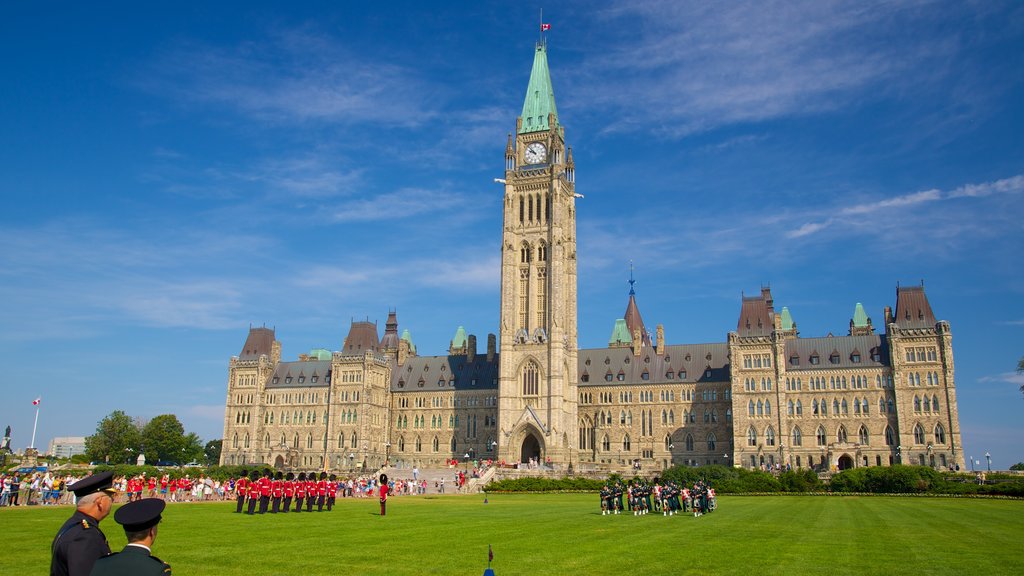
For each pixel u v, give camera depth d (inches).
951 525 2249.0
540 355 6825.8
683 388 7229.3
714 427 7042.3
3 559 1330.0
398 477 5684.1
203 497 3469.5
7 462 6053.2
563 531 2012.8
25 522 1942.7
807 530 2084.2
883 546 1713.8
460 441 7800.2
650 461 7126.0
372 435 7741.1
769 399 6540.4
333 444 7677.2
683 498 2874.0
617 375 7514.8
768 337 6638.8
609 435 7381.9
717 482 4323.3
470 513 2655.0
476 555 1502.2
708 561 1462.8
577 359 7440.9
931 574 1330.0
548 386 6727.4
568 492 4707.2
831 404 6432.1
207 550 1507.1
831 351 6569.9
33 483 2839.6
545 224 7106.3
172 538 1696.6
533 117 7372.1
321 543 1644.9
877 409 6294.3
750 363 6658.5
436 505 3129.9
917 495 4001.0
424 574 1270.9
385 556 1467.8
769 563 1443.2
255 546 1576.0
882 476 4200.3
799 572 1339.8
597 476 5753.0
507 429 6781.5
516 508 2984.7
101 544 542.3
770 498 3853.3
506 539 1792.6
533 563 1416.1
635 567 1380.4
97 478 562.3
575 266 7367.1
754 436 6535.4
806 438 6446.9
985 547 1701.5
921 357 6195.9
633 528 2121.1
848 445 6210.6
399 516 2459.4
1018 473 4840.1
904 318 6333.7
